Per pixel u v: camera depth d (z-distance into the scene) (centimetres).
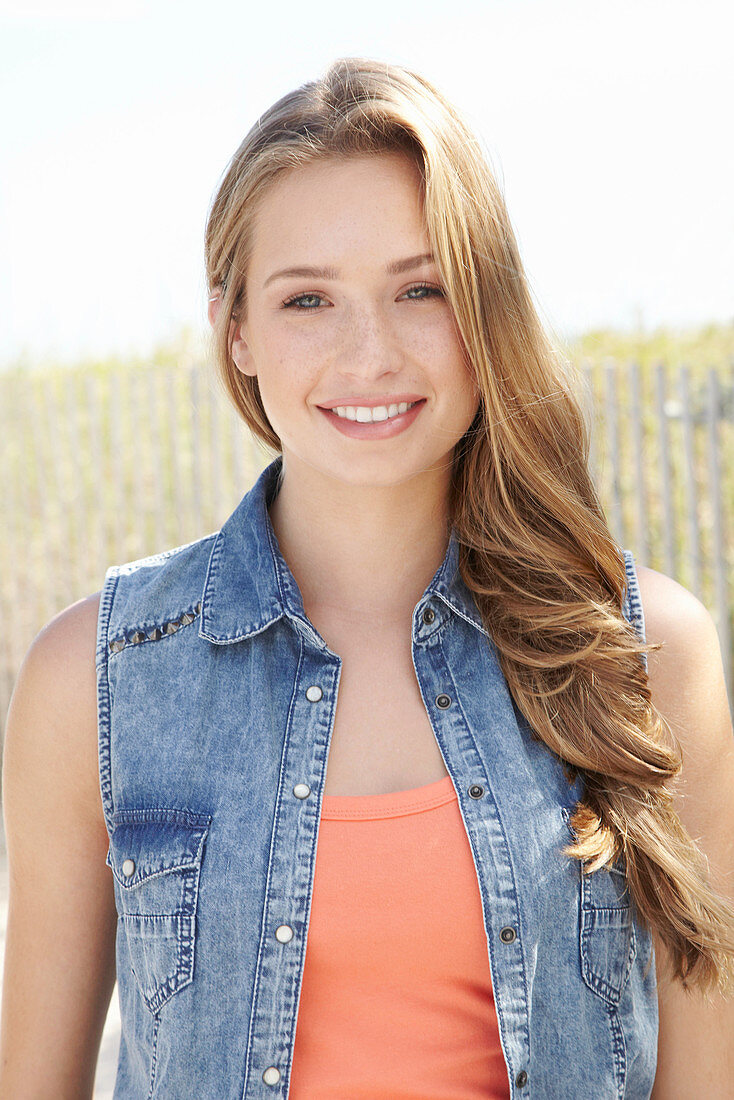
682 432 580
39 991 166
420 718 164
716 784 174
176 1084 154
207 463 691
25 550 750
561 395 180
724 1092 170
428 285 158
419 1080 150
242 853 155
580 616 170
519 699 167
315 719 162
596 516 181
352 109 155
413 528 172
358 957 152
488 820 156
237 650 168
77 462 724
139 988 159
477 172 164
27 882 168
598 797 164
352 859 153
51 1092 167
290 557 176
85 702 166
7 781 169
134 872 158
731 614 591
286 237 156
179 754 162
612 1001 161
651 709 168
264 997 151
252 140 164
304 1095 151
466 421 167
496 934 152
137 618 170
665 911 162
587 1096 157
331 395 157
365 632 170
